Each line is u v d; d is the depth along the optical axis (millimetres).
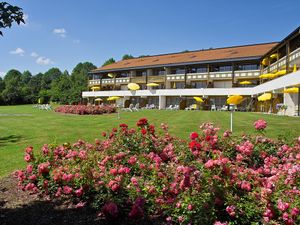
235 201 3217
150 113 30062
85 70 104062
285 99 27250
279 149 5539
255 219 3107
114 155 5062
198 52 54219
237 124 15852
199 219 3152
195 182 3400
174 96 47969
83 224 3719
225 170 3467
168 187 3779
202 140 5402
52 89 84000
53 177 4527
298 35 25938
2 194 4809
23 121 21156
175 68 49688
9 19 3270
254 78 41562
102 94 55812
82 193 4207
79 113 30094
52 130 14977
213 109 40750
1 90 82000
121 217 3775
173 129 13781
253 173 3752
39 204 4367
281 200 3002
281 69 31797
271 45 45562
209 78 44625
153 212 3797
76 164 4812
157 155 5145
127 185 4000
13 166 7125
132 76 55750
